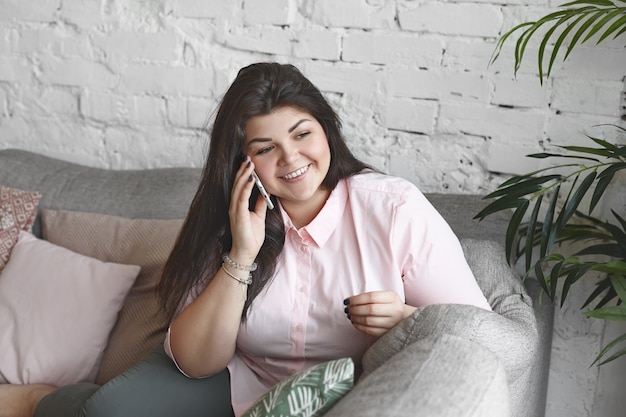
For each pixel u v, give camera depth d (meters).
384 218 1.41
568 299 1.88
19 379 1.80
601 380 1.91
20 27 2.25
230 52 2.07
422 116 1.93
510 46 1.81
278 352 1.48
